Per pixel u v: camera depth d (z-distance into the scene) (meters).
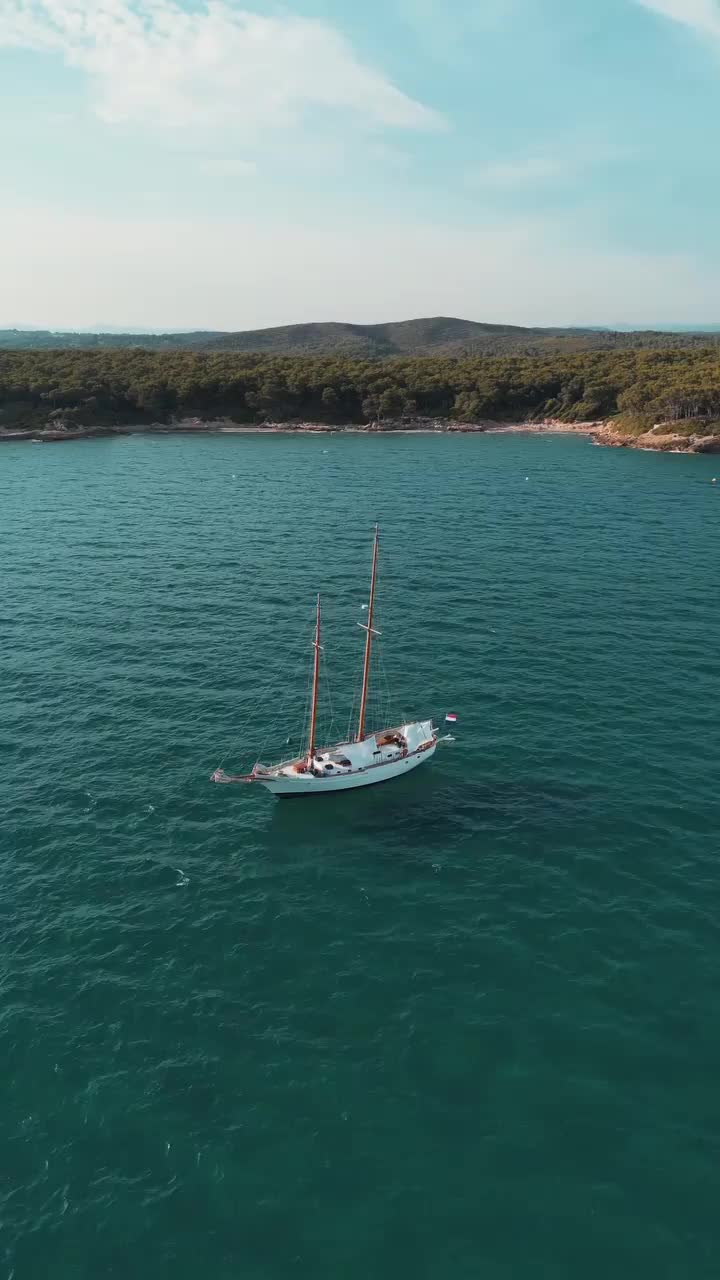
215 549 110.19
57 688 65.81
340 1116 30.89
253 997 36.28
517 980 37.03
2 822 48.25
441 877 44.00
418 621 81.81
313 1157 29.41
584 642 76.19
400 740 55.06
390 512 135.75
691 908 41.41
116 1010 35.59
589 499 146.88
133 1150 29.69
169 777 53.25
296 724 60.28
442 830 47.97
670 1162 29.02
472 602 87.69
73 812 49.41
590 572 99.31
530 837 47.22
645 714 61.66
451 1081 32.22
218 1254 26.33
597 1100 31.36
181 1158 29.42
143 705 63.06
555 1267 25.84
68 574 97.44
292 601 87.69
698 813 49.19
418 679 68.00
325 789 51.12
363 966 37.94
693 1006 35.59
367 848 46.47
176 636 77.38
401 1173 28.80
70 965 38.00
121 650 73.88
